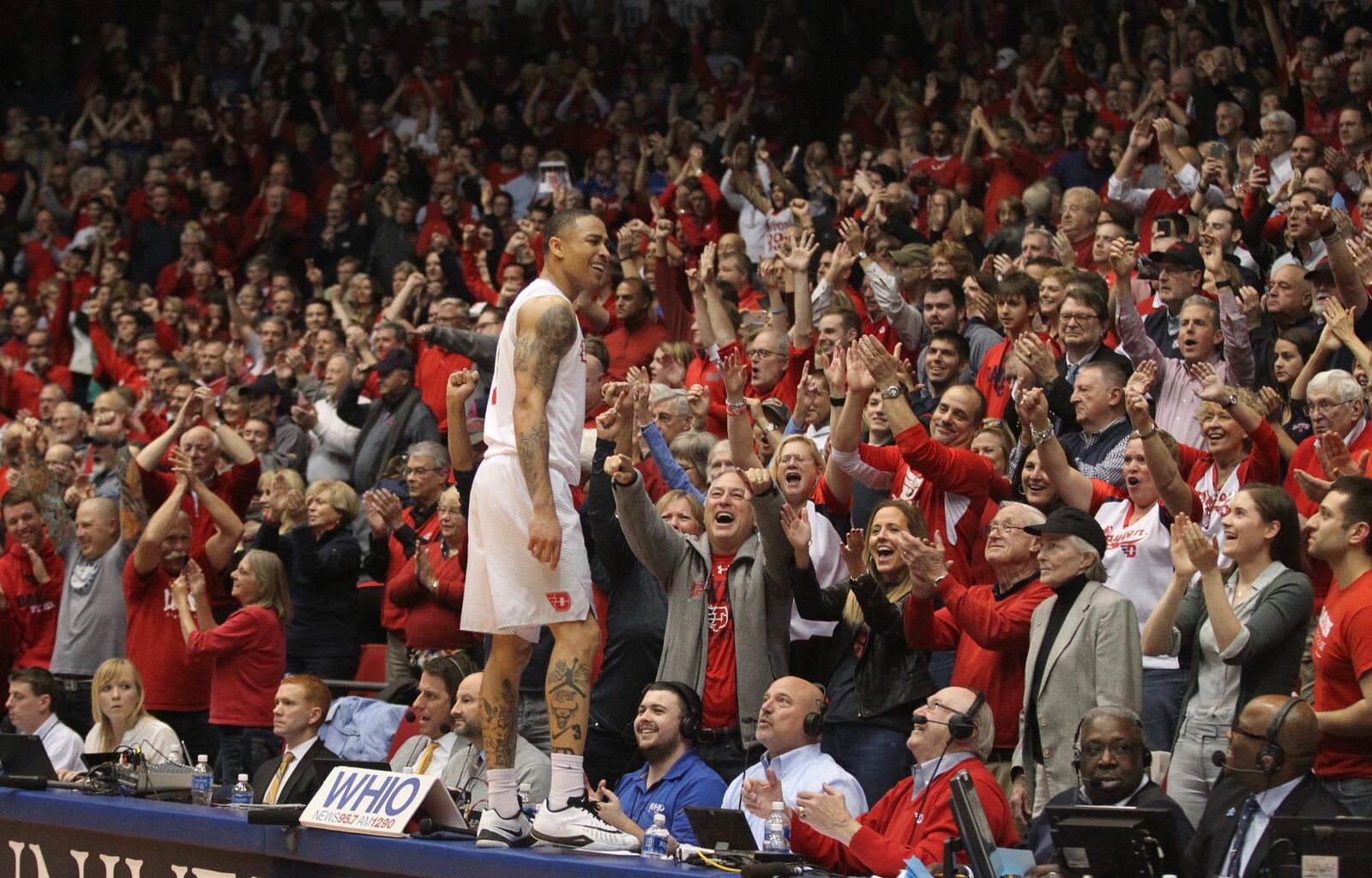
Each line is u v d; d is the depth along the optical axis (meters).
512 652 6.83
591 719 9.11
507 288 15.82
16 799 8.98
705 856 6.56
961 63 20.23
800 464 9.24
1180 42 17.62
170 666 11.49
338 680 11.66
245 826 7.73
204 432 12.76
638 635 9.10
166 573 11.77
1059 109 18.45
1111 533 8.59
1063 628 7.51
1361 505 7.16
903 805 7.16
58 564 12.98
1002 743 7.92
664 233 14.71
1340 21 16.80
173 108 24.31
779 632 8.65
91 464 15.73
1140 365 10.08
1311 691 8.55
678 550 8.84
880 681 8.19
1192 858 6.35
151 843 8.24
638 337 13.84
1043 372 9.74
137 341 18.69
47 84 26.41
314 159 23.05
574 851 6.71
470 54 24.17
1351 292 10.39
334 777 7.61
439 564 10.82
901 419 9.04
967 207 14.84
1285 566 7.55
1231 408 8.86
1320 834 5.45
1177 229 12.38
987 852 5.96
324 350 16.19
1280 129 14.19
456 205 19.81
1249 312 10.89
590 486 9.14
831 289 12.76
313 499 11.82
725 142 19.56
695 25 23.22
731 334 12.92
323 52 24.59
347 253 20.33
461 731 8.80
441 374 14.15
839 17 22.03
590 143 21.72
